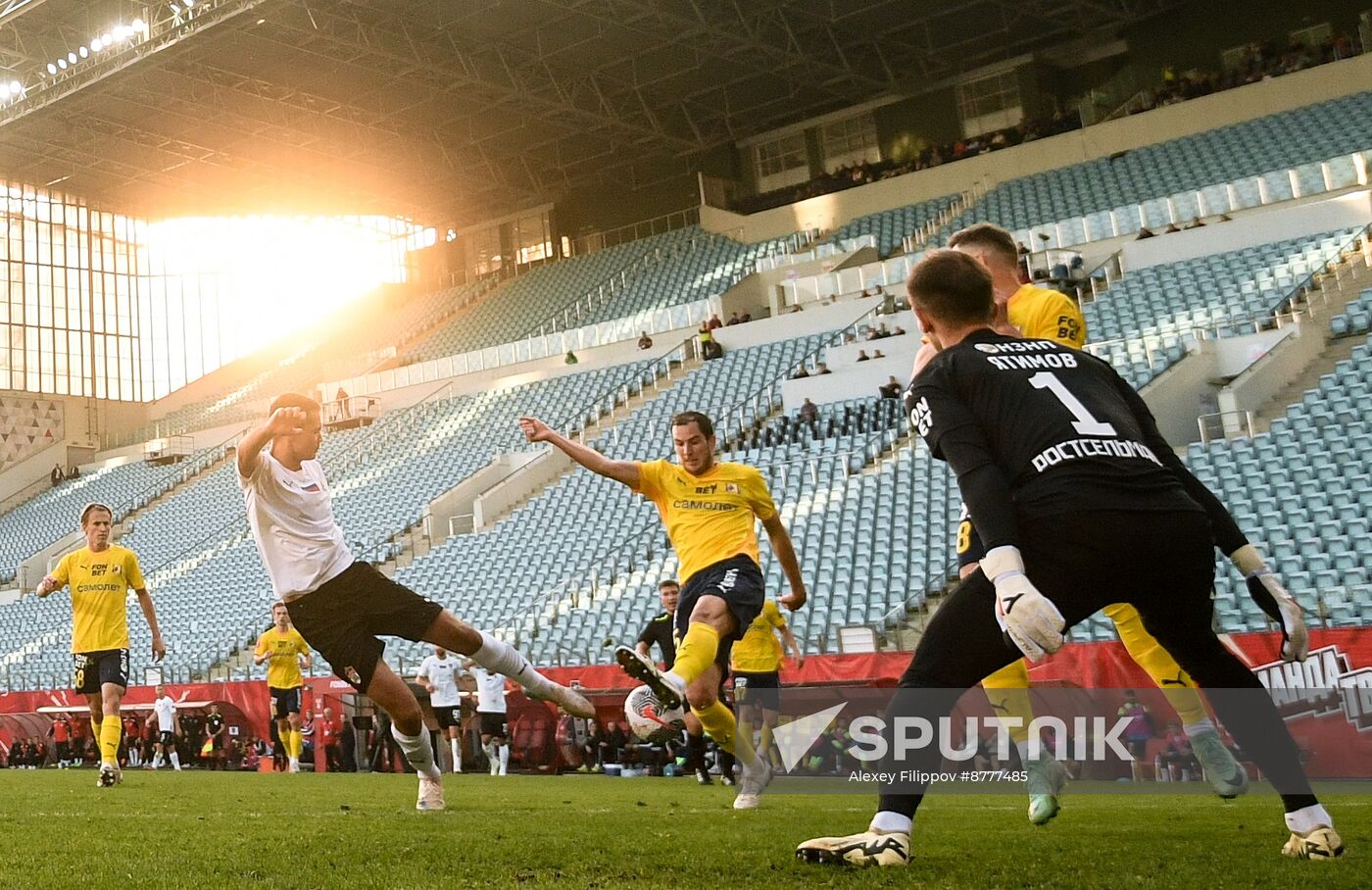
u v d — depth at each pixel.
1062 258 24.20
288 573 4.65
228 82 30.88
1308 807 2.73
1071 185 28.66
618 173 39.25
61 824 4.41
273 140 35.41
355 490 28.48
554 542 22.11
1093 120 30.92
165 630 25.23
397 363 36.00
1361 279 18.92
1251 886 2.36
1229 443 15.80
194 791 7.30
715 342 27.27
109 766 7.85
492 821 4.44
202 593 26.50
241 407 37.38
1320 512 13.84
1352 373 16.31
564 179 39.94
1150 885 2.40
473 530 24.81
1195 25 30.75
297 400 4.66
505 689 13.92
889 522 17.56
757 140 36.91
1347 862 2.61
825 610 16.17
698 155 37.94
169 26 27.36
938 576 15.65
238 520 30.27
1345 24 28.89
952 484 17.86
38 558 32.56
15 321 37.84
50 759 20.62
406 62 29.83
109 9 27.77
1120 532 2.47
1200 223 23.50
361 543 25.66
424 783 5.21
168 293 41.34
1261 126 27.09
